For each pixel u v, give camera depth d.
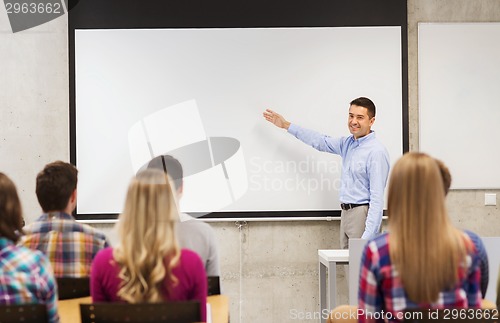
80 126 4.73
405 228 1.85
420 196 1.85
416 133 4.84
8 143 4.76
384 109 4.79
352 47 4.79
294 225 4.84
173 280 2.00
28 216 4.77
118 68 4.74
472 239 1.93
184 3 4.75
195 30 4.76
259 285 4.84
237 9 4.77
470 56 4.82
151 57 4.75
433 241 1.83
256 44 4.77
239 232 4.82
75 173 2.75
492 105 4.83
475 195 4.85
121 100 4.74
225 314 2.40
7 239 1.99
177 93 4.76
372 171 4.30
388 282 1.90
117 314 1.91
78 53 4.73
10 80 4.75
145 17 4.75
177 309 1.91
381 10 4.79
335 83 4.79
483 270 1.96
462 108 4.82
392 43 4.79
